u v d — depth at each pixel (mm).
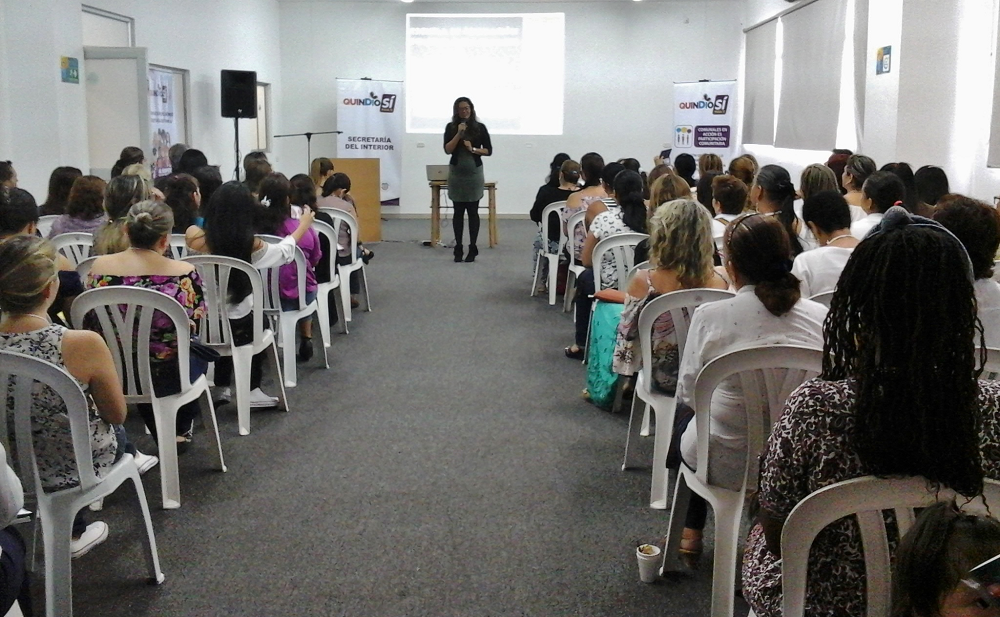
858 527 1438
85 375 2287
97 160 7363
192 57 9594
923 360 1274
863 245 1333
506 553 2762
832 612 1481
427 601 2477
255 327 3877
